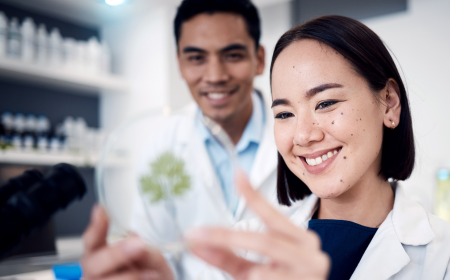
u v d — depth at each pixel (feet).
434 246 2.48
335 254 2.65
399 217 2.59
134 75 9.06
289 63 2.52
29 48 7.43
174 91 8.61
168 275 1.90
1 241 1.67
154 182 1.66
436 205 6.66
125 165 1.71
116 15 9.11
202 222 1.62
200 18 4.19
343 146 2.42
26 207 1.70
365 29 2.54
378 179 2.76
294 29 2.61
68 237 8.47
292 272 1.44
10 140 7.35
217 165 1.73
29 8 8.64
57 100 9.00
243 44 4.26
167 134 1.74
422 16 7.29
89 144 8.57
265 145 4.39
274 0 8.43
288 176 3.02
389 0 7.61
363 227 2.67
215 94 4.34
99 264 1.63
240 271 1.65
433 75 7.18
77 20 9.42
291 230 1.46
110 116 9.55
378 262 2.42
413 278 2.43
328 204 2.81
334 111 2.40
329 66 2.41
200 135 1.72
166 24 8.55
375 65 2.47
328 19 2.52
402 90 2.68
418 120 7.25
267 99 4.95
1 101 8.07
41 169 3.47
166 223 1.65
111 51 9.56
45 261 3.96
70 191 1.84
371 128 2.44
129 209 1.68
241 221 3.14
